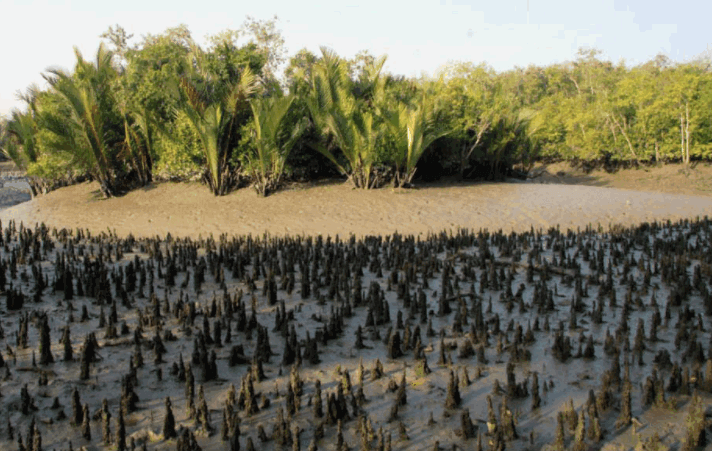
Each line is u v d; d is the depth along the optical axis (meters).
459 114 24.83
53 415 5.58
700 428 5.02
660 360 6.71
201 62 23.59
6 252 13.04
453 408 5.78
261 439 5.16
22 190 37.09
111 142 24.58
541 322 8.40
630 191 23.53
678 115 37.25
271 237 16.45
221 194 22.45
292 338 7.20
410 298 9.20
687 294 9.40
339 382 6.19
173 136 22.42
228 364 6.86
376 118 22.66
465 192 22.33
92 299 9.41
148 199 22.83
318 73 22.39
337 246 13.91
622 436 5.31
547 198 21.03
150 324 8.09
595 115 41.19
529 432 5.38
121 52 30.98
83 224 19.83
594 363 6.88
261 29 30.33
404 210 19.52
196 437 5.27
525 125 28.83
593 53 63.47
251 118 22.41
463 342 7.36
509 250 12.79
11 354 6.89
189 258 12.31
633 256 12.32
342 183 23.88
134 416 5.61
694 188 33.22
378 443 5.02
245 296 9.77
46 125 22.19
